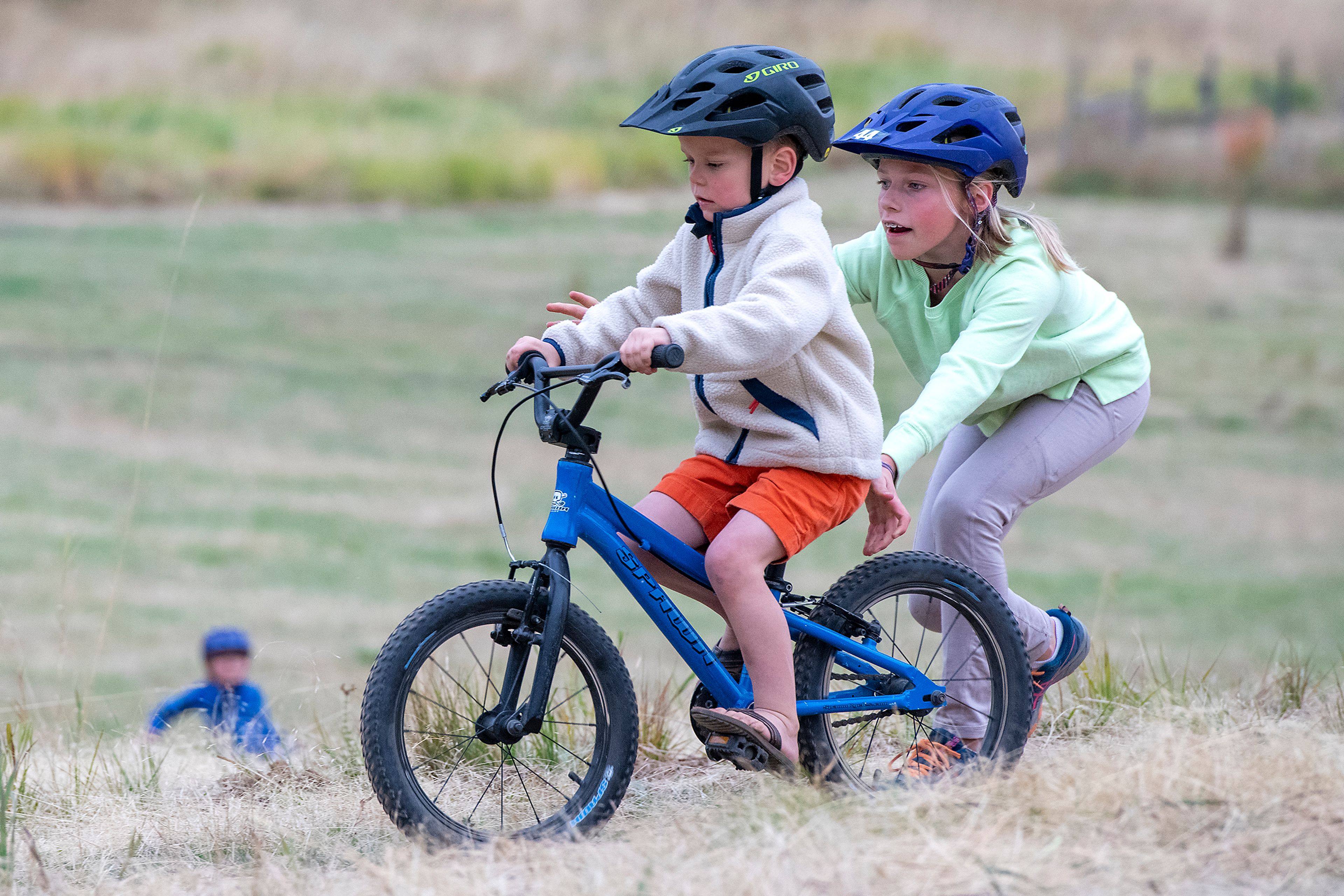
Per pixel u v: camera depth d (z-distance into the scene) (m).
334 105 136.38
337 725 19.33
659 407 74.69
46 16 143.25
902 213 14.55
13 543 51.34
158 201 113.81
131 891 12.23
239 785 16.09
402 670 12.52
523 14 157.12
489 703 17.23
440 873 11.56
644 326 14.50
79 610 44.41
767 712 13.14
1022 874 10.95
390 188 119.69
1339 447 69.06
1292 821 11.74
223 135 125.50
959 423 14.78
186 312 85.19
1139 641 21.52
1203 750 13.12
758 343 12.53
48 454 62.97
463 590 12.76
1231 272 99.81
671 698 19.42
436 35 151.50
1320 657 22.97
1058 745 16.45
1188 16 160.12
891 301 15.64
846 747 15.00
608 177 128.12
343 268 96.94
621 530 13.34
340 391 74.25
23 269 92.00
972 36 156.38
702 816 13.07
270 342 81.62
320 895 11.68
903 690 14.31
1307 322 88.19
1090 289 15.41
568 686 17.83
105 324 82.56
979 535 15.16
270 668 36.78
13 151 115.19
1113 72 148.75
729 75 13.13
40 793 15.54
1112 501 61.66
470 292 91.44
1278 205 123.38
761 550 13.16
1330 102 144.00
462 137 130.75
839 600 14.00
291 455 65.06
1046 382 15.19
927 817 12.22
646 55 152.62
